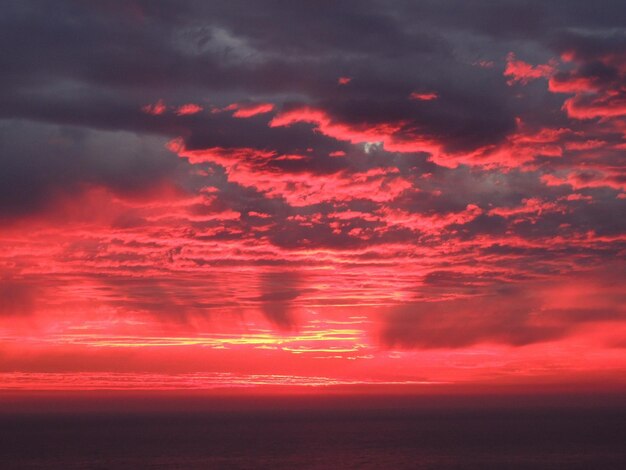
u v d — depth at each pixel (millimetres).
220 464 125375
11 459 134000
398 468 117625
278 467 120625
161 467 121312
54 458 135750
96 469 118562
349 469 117812
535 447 152375
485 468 117125
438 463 124812
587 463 123062
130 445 164500
